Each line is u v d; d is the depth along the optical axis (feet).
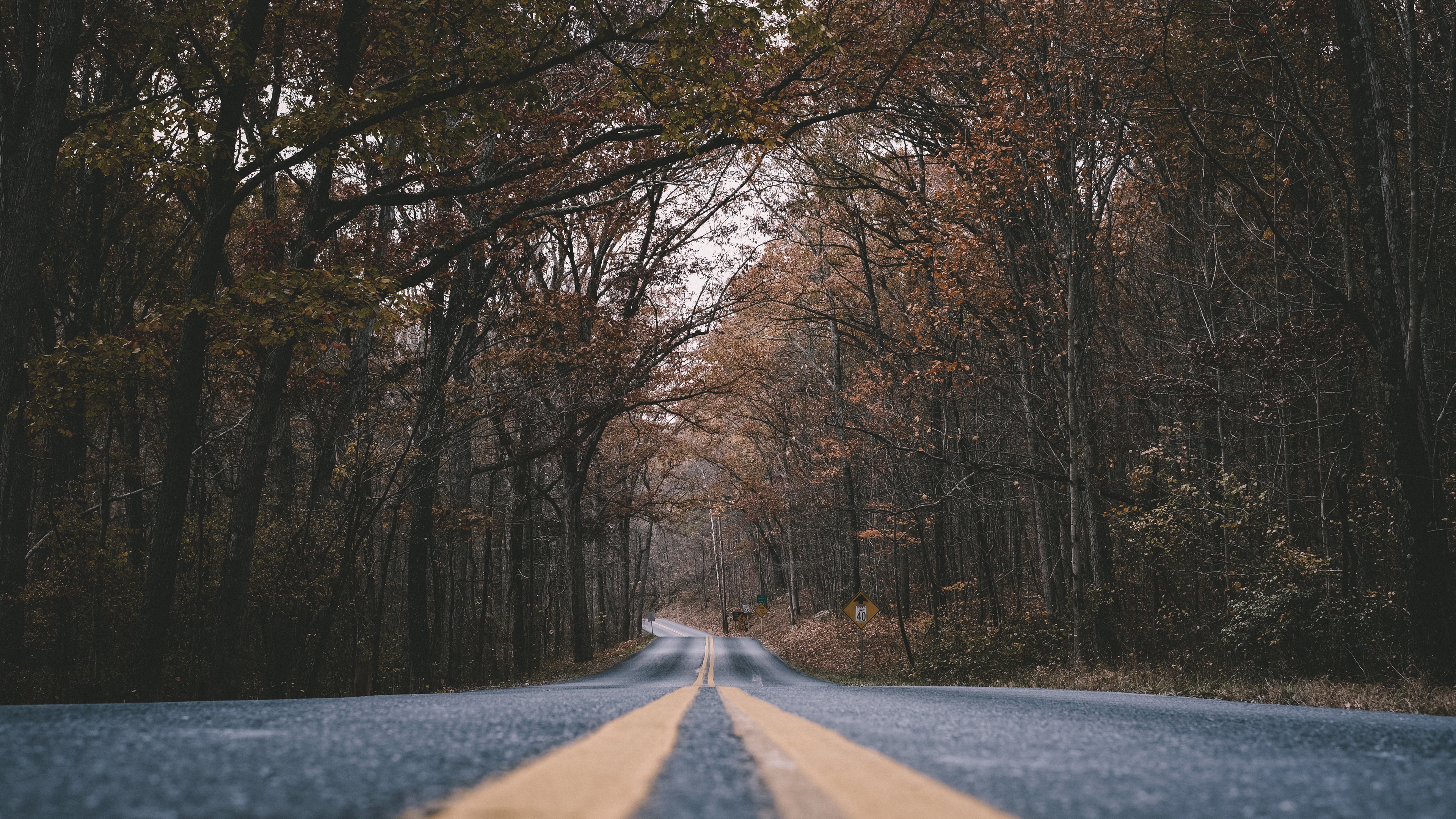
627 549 185.06
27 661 63.77
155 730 8.32
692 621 310.24
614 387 81.56
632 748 6.72
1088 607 63.05
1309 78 51.16
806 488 153.17
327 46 50.72
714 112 43.16
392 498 73.77
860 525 142.10
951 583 120.98
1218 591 57.67
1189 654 53.21
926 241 75.72
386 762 5.75
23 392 58.18
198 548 61.36
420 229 55.98
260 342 39.50
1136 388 61.00
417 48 42.32
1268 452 63.57
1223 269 58.70
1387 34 47.62
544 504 139.13
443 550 112.68
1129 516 62.64
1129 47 55.62
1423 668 34.42
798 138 83.10
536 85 43.01
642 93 43.32
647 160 55.88
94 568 61.36
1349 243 43.98
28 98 39.47
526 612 122.31
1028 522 110.83
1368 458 55.77
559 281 105.60
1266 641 43.88
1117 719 12.94
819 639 133.18
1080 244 64.03
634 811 3.78
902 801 4.24
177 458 41.93
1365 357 47.06
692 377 108.17
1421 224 45.88
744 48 48.80
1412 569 35.47
